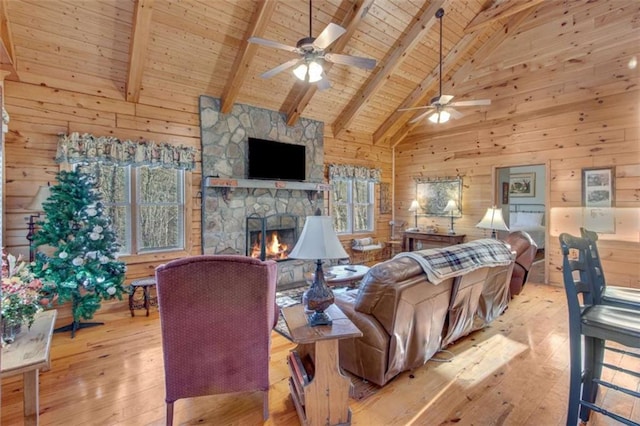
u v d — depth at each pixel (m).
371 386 2.40
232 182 4.91
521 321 3.67
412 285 2.26
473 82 6.15
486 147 6.07
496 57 5.84
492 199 6.02
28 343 1.89
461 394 2.31
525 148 5.55
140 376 2.57
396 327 2.26
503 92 5.79
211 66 4.54
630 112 4.52
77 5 3.41
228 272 1.90
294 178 5.73
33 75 3.65
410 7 4.83
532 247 4.21
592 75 4.84
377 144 7.42
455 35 5.58
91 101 3.99
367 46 5.18
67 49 3.68
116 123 4.15
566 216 5.08
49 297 3.33
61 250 3.33
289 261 5.59
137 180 4.40
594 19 4.81
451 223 6.47
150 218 4.54
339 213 6.93
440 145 6.84
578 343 1.80
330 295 2.02
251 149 5.20
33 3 3.26
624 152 4.57
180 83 4.54
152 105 4.42
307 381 1.96
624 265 4.56
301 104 5.47
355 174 6.88
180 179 4.77
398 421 2.04
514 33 5.62
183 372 1.94
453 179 6.60
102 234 3.55
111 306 4.11
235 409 2.17
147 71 4.21
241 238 5.21
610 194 4.68
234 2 3.90
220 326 1.95
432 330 2.57
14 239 3.57
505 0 5.10
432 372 2.60
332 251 2.00
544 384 2.43
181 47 4.16
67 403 2.22
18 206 3.59
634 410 2.12
